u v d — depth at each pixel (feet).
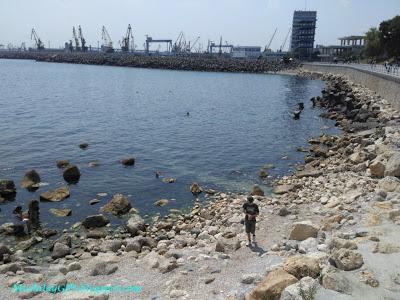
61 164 92.17
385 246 38.52
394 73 187.21
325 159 97.19
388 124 118.32
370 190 62.39
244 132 138.41
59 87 291.17
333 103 195.62
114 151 107.76
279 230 52.95
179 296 36.01
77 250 52.44
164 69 604.90
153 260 44.62
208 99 239.91
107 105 199.62
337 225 48.88
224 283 38.29
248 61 615.16
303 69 515.91
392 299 30.99
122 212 66.64
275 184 82.02
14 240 56.24
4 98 214.28
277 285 32.81
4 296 37.65
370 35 440.86
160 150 110.42
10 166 91.25
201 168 94.32
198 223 60.85
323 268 36.14
